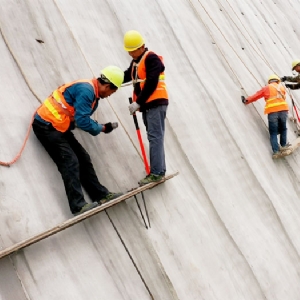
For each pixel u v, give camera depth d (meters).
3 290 2.86
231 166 5.26
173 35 5.99
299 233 5.48
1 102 3.59
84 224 3.48
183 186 4.51
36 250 3.13
